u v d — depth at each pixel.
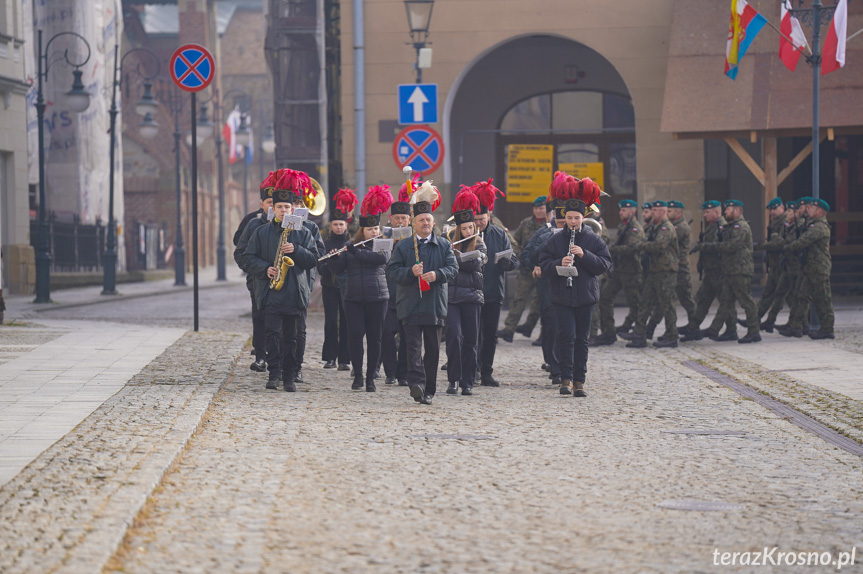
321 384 28.06
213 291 88.50
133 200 145.50
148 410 22.27
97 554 12.32
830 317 37.62
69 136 99.44
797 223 38.34
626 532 13.99
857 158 61.75
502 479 16.95
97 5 102.88
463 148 64.06
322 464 17.92
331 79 58.84
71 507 14.27
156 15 195.50
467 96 64.00
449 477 17.06
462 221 26.66
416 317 24.70
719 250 37.94
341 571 12.28
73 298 71.44
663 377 29.52
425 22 46.97
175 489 16.00
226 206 178.25
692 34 51.09
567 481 16.86
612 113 63.25
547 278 28.72
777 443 20.02
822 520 14.59
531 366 32.44
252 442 19.75
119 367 29.47
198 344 35.91
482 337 28.09
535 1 54.22
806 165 61.84
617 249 37.12
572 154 63.28
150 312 59.03
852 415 22.66
